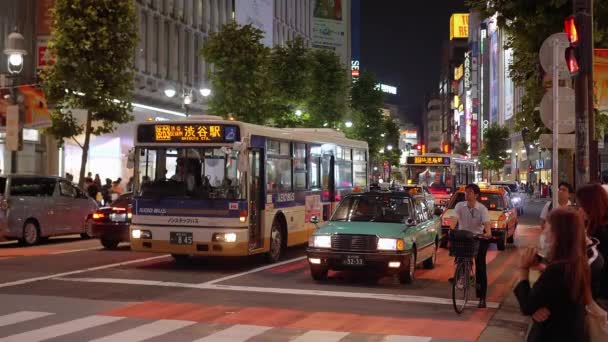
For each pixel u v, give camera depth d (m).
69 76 26.19
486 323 10.09
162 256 18.19
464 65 149.00
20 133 23.97
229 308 10.95
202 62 46.41
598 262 4.79
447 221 20.97
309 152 19.19
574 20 10.48
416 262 14.16
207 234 15.23
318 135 19.97
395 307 11.26
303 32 72.56
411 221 14.22
